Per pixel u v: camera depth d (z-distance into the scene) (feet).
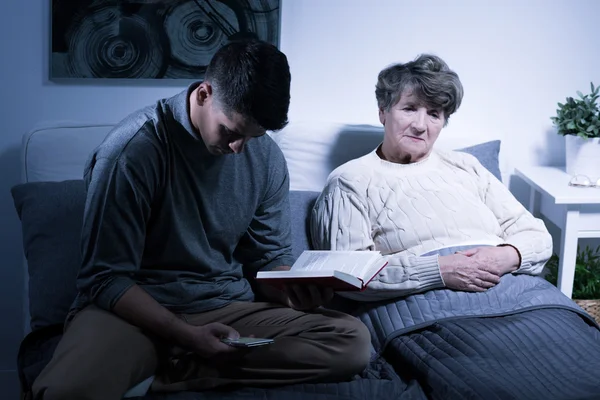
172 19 8.14
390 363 6.40
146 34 8.13
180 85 8.39
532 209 9.18
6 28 7.92
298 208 7.59
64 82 8.14
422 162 7.42
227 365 5.85
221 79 5.40
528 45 8.93
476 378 5.53
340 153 8.00
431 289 6.82
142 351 5.60
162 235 6.02
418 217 7.06
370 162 7.39
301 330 6.02
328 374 5.85
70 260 6.70
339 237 6.99
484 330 6.23
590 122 8.50
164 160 5.82
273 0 8.29
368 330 6.28
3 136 8.19
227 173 6.15
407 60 8.79
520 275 7.06
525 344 6.07
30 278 6.73
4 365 8.73
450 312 6.61
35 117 8.20
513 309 6.67
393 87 7.15
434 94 7.07
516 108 9.09
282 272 5.89
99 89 8.24
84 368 5.26
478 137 8.36
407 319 6.57
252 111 5.33
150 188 5.78
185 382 5.79
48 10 7.94
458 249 6.96
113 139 5.85
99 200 5.71
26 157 7.41
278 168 6.59
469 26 8.80
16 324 8.68
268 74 5.31
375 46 8.70
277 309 6.34
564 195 7.96
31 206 7.02
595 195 7.98
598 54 9.05
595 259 9.27
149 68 8.22
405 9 8.65
